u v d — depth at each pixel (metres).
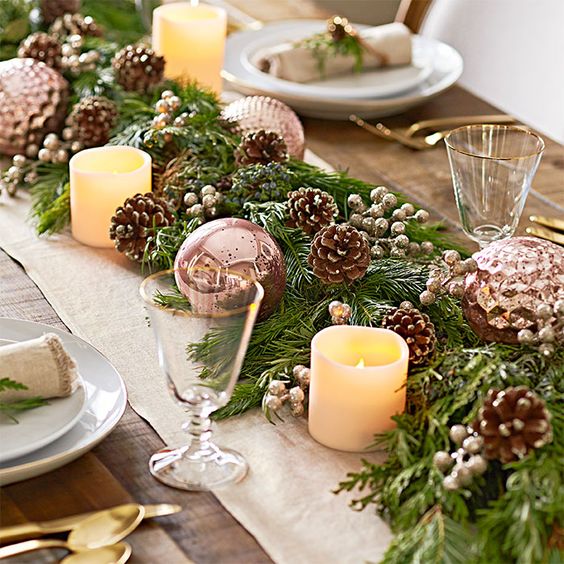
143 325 1.74
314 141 2.16
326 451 1.57
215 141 1.95
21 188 2.03
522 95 2.61
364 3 3.47
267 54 2.26
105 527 1.45
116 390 1.59
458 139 1.81
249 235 1.70
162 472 1.52
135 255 1.81
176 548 1.46
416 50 2.40
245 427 1.59
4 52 2.30
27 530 1.44
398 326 1.61
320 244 1.67
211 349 1.48
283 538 1.47
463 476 1.47
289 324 1.69
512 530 1.43
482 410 1.49
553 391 1.55
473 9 2.69
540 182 2.06
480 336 1.64
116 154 1.92
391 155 2.13
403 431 1.53
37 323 1.67
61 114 2.07
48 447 1.52
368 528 1.49
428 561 1.43
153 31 2.26
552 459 1.48
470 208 1.80
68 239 1.90
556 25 2.51
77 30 2.27
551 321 1.60
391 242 1.77
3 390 1.53
